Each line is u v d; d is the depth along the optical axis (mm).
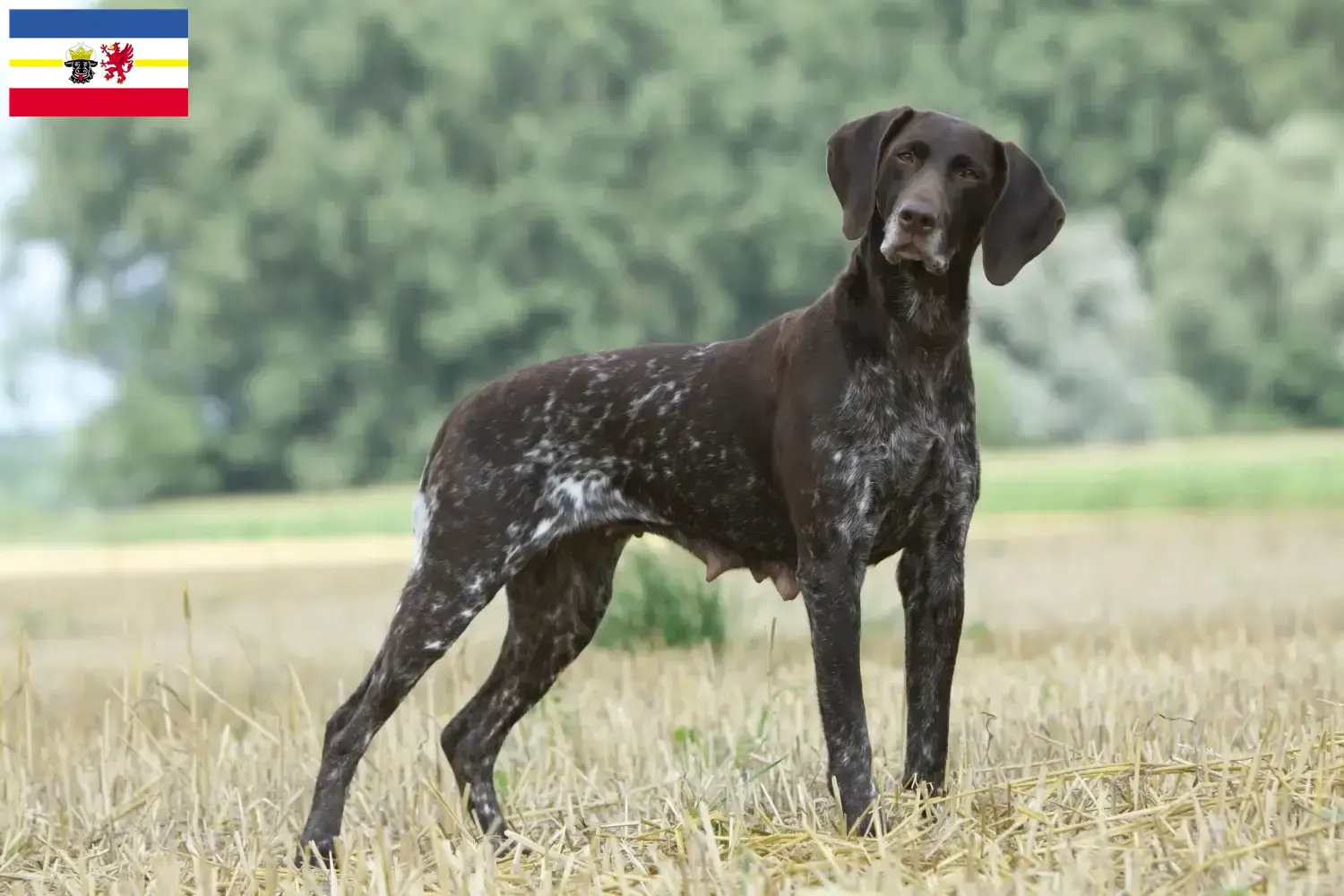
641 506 6199
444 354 54219
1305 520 21859
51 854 5777
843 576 5641
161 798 6328
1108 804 5203
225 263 53875
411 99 60281
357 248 55156
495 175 59844
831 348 5727
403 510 36094
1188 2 71000
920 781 5715
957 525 5781
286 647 11984
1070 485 28891
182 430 53156
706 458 6031
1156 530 20906
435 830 4949
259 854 5500
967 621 11836
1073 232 49812
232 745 6898
